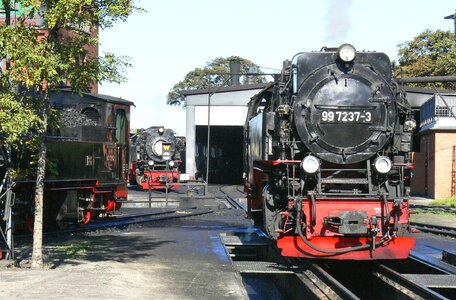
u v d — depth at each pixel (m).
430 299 8.62
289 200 10.88
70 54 9.59
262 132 12.77
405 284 9.69
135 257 11.72
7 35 9.30
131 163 41.75
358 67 11.52
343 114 11.32
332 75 11.41
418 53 53.66
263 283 12.92
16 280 8.81
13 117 9.37
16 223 14.63
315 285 9.74
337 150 11.30
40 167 10.04
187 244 13.80
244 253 14.81
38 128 9.96
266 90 14.02
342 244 10.70
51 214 16.05
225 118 45.12
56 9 9.22
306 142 11.28
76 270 9.87
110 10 9.47
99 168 18.16
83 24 9.86
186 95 45.06
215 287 9.01
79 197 17.28
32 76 9.30
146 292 8.43
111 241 14.28
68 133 17.03
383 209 10.79
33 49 9.34
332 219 10.72
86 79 9.79
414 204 31.50
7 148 10.48
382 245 10.68
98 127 18.38
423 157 40.47
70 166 16.52
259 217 15.21
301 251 10.63
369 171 11.23
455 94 35.28
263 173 13.02
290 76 11.84
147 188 36.56
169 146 37.00
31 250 12.34
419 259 12.16
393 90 11.62
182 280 9.45
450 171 35.59
